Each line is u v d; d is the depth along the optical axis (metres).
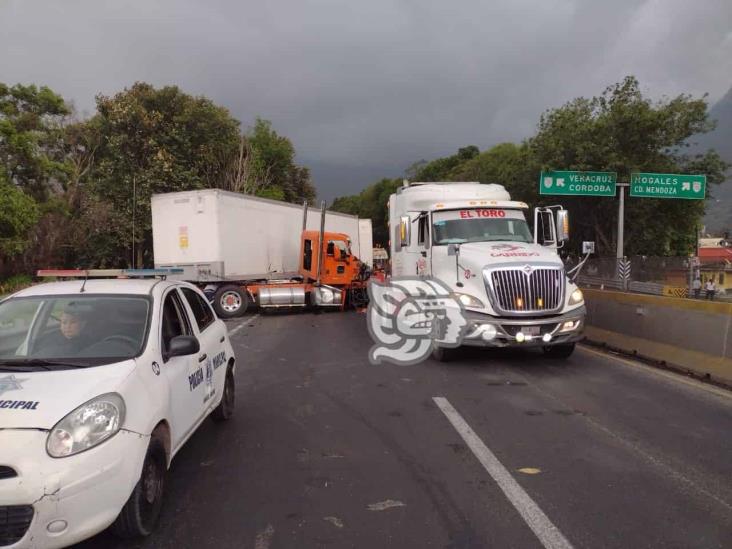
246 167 36.03
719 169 30.36
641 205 30.70
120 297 5.11
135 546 3.95
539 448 5.84
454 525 4.21
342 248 21.28
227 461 5.55
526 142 34.59
